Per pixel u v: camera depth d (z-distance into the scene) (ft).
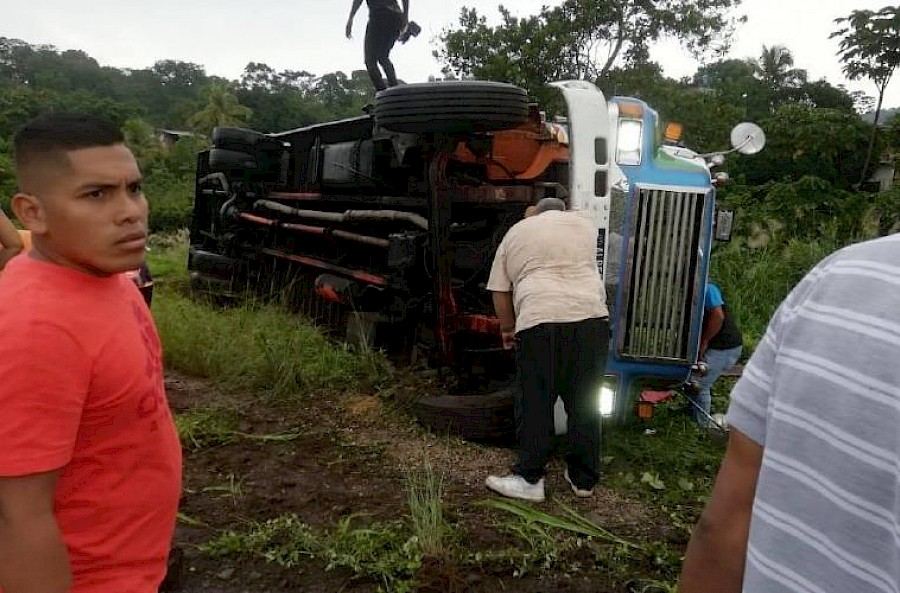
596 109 16.02
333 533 11.88
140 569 5.21
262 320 23.20
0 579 4.51
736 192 57.52
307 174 27.12
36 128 4.79
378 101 16.22
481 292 18.72
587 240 13.87
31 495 4.47
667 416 18.47
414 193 20.07
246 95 268.41
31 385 4.45
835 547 3.23
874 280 3.23
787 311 3.65
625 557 11.57
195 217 37.01
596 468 13.76
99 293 4.96
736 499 3.94
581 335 13.35
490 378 18.12
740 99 112.47
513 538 12.03
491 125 15.58
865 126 78.54
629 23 78.84
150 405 5.12
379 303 21.44
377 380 19.57
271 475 14.23
